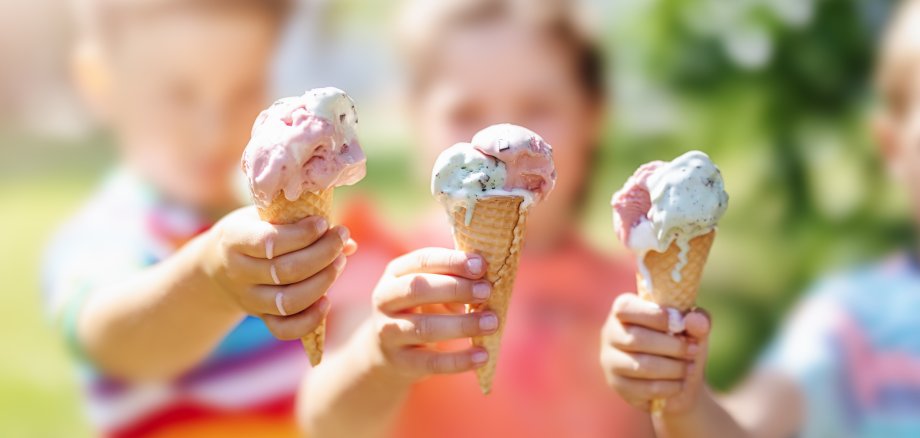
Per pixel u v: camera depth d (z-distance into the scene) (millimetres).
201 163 1204
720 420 875
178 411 1164
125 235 1138
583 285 1264
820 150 1555
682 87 1586
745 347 1641
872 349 1175
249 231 776
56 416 1785
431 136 1257
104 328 980
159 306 916
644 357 816
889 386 1160
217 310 883
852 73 1476
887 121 1271
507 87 1229
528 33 1248
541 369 1208
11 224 2928
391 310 818
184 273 882
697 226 791
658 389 816
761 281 1682
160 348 945
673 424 856
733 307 1688
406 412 1148
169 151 1203
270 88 1257
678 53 1575
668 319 812
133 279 993
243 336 1190
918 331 1160
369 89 2994
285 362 1203
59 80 3963
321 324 799
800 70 1480
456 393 1179
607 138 1637
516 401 1186
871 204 1594
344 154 765
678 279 809
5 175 3480
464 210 782
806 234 1626
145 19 1201
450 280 788
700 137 1619
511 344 1224
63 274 1100
